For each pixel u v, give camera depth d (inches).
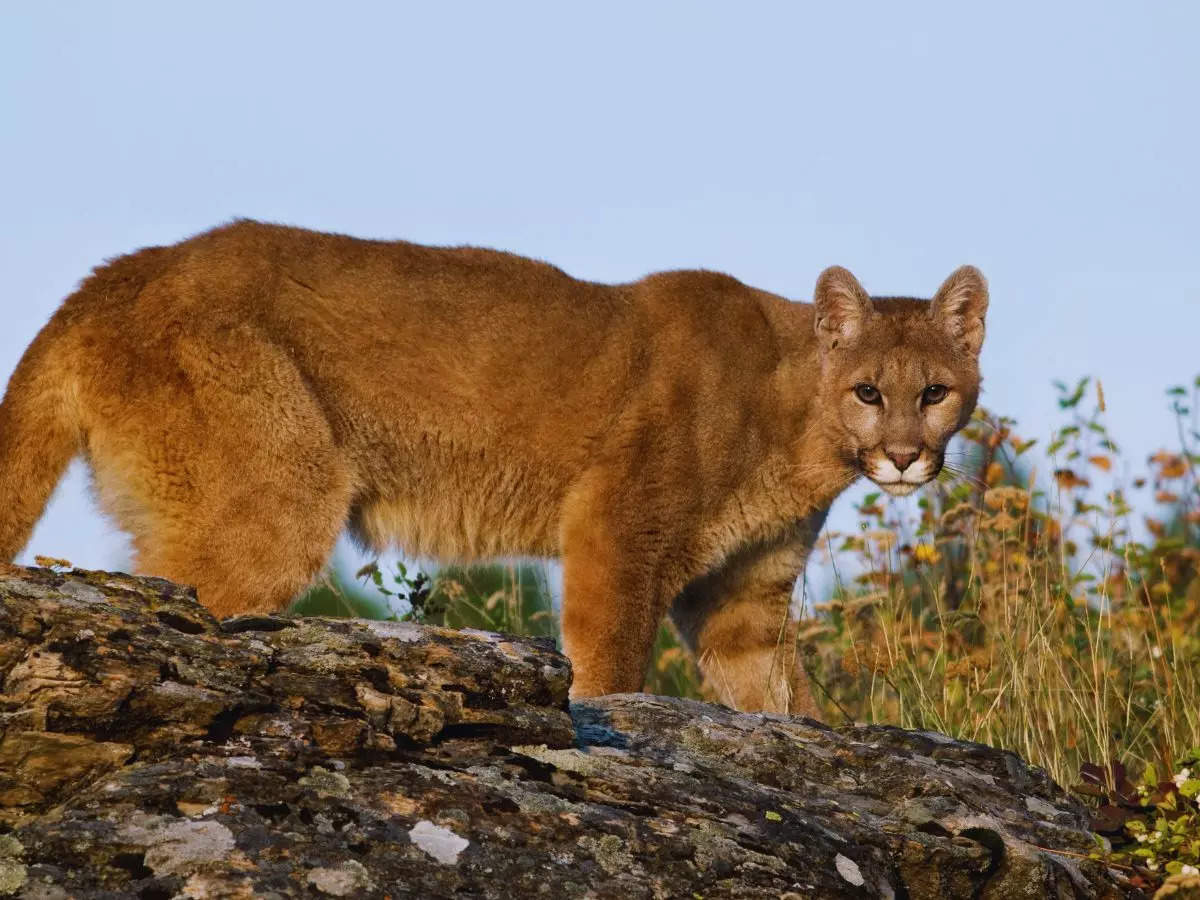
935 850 356.8
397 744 331.6
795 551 646.5
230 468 525.7
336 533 550.0
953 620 623.2
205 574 523.2
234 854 283.4
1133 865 392.8
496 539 609.0
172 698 314.5
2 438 510.9
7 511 510.6
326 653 345.1
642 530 597.0
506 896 293.7
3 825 294.2
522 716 350.0
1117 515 669.3
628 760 363.3
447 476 588.7
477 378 581.9
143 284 532.4
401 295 572.7
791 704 627.2
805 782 395.9
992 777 425.4
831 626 674.2
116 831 283.3
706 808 343.6
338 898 280.1
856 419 622.2
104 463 523.2
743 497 621.0
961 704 594.9
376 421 569.3
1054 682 570.3
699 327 619.2
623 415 599.8
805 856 333.7
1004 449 748.6
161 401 520.4
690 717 416.8
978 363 645.9
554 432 594.6
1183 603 669.9
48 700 305.7
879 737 435.8
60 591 332.2
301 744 319.3
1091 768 485.7
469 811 312.3
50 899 266.2
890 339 625.0
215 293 534.6
